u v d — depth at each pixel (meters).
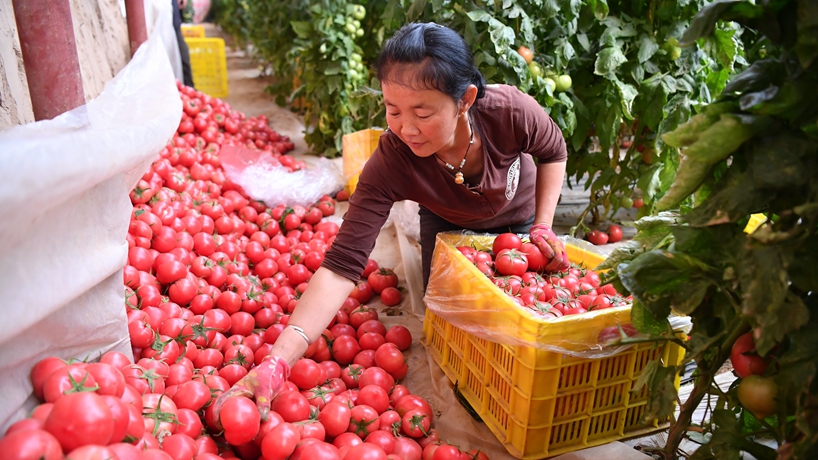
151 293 2.13
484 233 2.56
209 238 2.87
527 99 2.11
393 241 3.65
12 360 1.20
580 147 3.66
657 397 1.44
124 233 1.55
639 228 1.64
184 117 4.64
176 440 1.39
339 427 1.76
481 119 2.03
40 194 1.04
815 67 1.13
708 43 2.54
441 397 2.21
